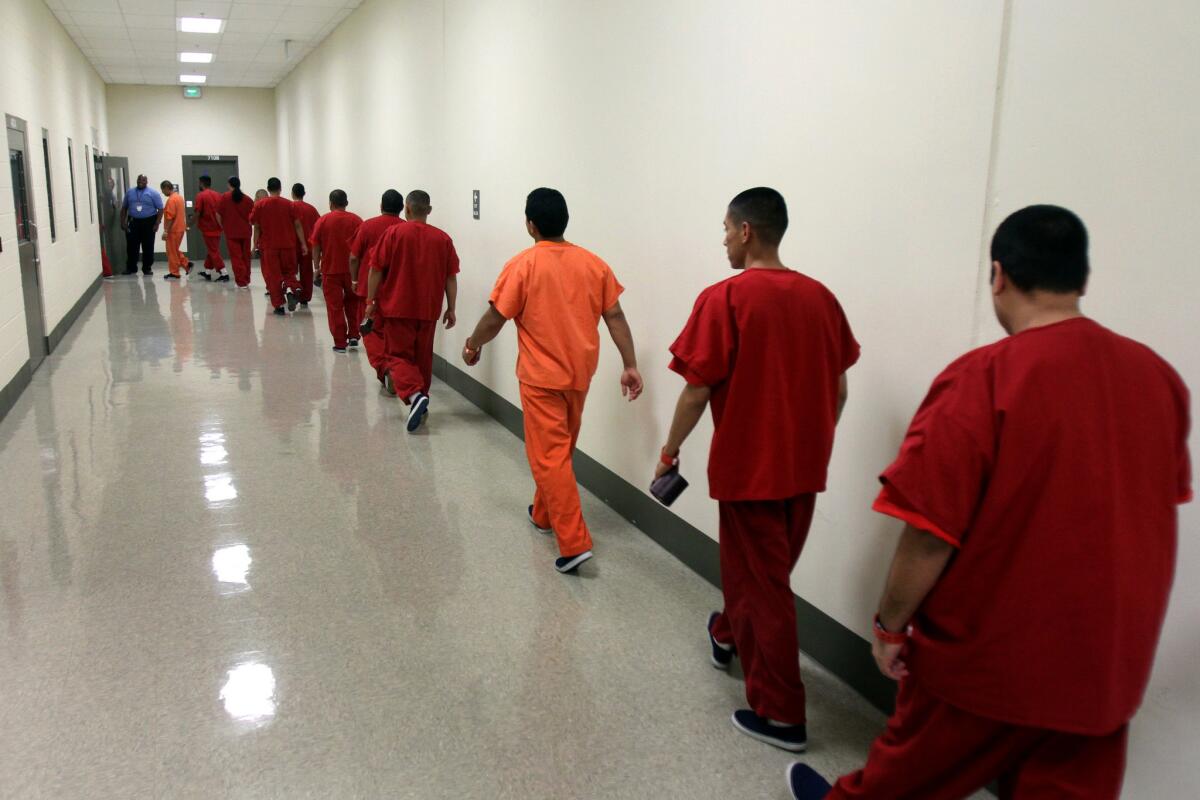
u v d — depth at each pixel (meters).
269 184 9.73
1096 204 1.69
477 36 5.55
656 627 2.83
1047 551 1.24
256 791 1.99
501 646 2.68
